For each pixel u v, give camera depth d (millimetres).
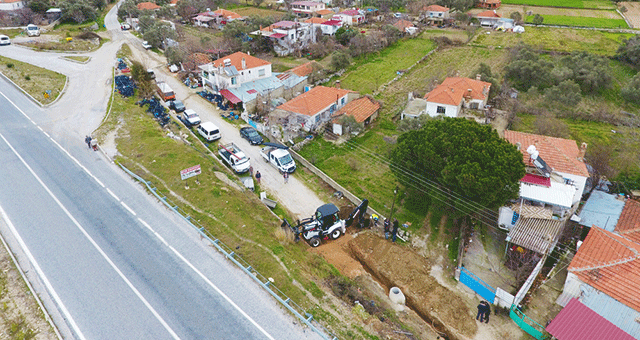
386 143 48906
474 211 33406
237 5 134250
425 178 35250
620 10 118688
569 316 23875
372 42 87250
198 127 50094
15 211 30781
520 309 27109
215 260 26969
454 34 101125
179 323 22297
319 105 52750
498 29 103625
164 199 32688
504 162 30703
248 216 32375
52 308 22938
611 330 22750
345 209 37906
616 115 57969
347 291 26766
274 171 43688
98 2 117688
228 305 23625
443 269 31375
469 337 25641
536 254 30953
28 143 41250
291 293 25016
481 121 53312
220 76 59406
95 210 31266
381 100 61812
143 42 84500
